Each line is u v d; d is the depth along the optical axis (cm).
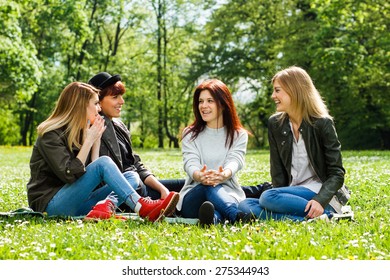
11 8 3309
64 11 4700
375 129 5166
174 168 2131
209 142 873
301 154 822
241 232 672
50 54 5769
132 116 6650
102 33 6738
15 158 3591
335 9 3719
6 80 3653
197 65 5988
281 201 775
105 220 751
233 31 5891
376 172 1661
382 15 3944
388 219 814
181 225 741
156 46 6956
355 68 4000
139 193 869
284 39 5316
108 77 889
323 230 697
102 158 788
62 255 593
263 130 6800
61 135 796
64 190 794
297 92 805
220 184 845
